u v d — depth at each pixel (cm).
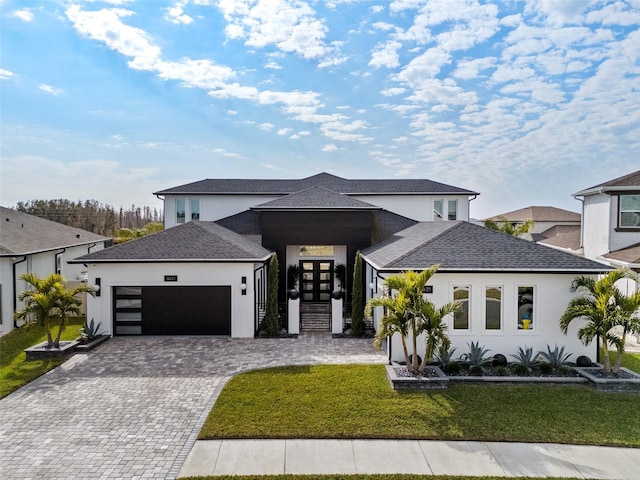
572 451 766
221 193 2598
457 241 1404
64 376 1148
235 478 673
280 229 2103
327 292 2192
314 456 743
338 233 2106
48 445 779
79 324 1794
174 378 1132
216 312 1592
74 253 2411
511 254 1317
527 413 912
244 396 997
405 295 1075
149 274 1566
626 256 1856
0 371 1188
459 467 710
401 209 2667
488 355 1261
